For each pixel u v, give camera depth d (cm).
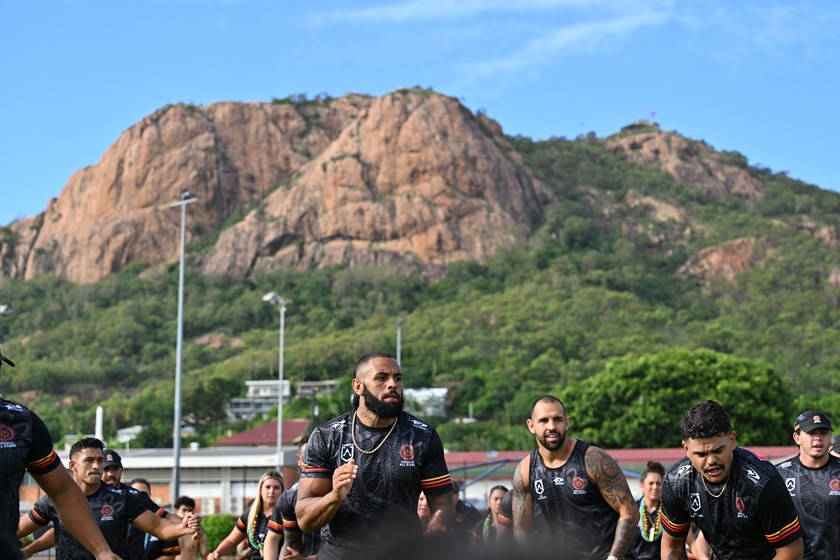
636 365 6969
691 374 6850
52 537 1007
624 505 857
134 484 1252
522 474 893
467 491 3934
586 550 866
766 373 6956
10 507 567
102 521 930
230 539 1261
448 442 8388
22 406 581
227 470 5125
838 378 11931
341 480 665
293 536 887
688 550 1115
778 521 693
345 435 720
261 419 11188
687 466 720
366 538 677
